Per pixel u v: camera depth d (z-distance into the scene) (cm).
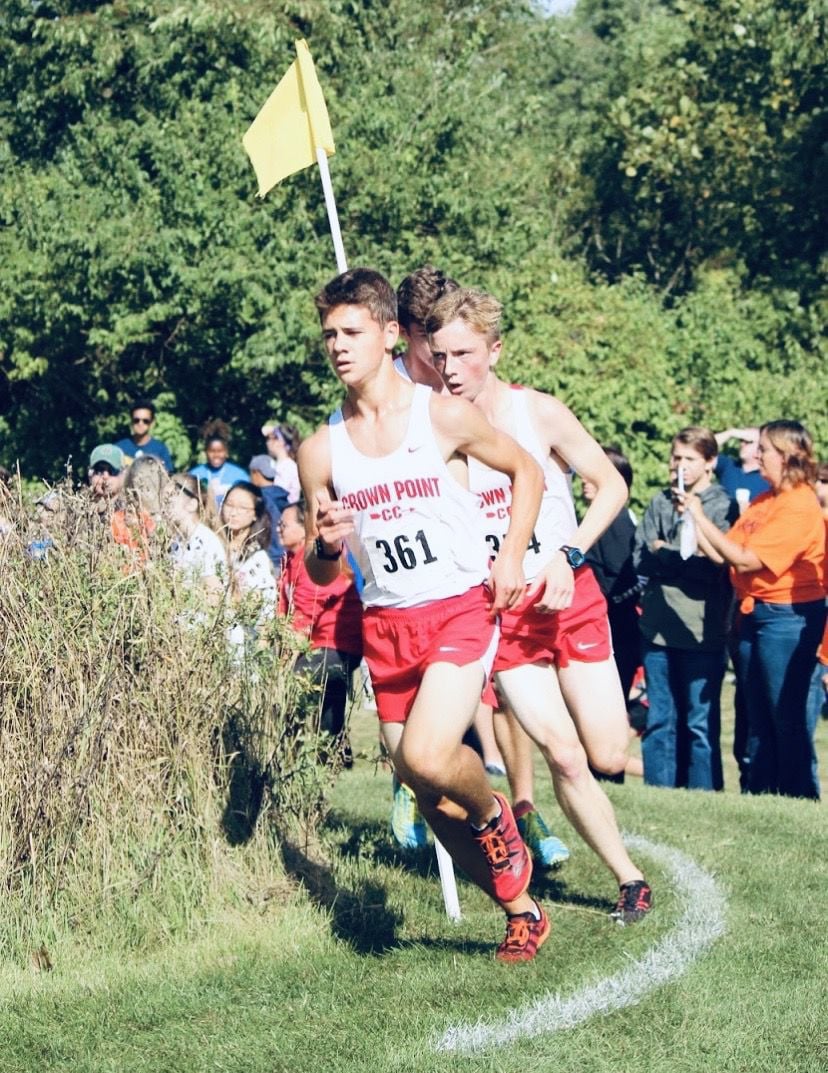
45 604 603
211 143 2012
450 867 621
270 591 680
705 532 971
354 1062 455
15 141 2459
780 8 2650
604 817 614
